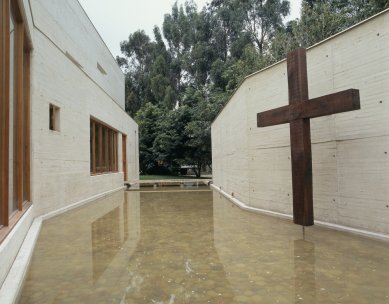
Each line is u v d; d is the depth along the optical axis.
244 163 8.11
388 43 4.51
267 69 7.00
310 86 5.77
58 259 4.10
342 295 2.87
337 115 5.25
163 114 29.33
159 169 29.30
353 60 5.01
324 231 5.22
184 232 5.54
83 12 15.55
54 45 7.79
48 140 7.34
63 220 6.88
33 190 6.43
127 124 18.19
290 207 6.36
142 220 6.79
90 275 3.51
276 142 6.73
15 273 3.28
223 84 29.70
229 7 34.50
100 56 18.95
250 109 7.58
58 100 8.02
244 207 7.78
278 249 4.34
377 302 2.73
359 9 13.23
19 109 5.09
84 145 10.09
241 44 30.55
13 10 4.75
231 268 3.63
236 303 2.74
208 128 22.33
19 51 5.20
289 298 2.82
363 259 3.83
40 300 2.89
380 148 4.60
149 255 4.21
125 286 3.17
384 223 4.53
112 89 22.45
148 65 43.50
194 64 35.78
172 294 2.96
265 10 30.97
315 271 3.48
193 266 3.74
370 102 4.75
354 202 4.97
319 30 13.95
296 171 4.99
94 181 11.11
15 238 3.78
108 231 5.74
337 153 5.25
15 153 4.92
